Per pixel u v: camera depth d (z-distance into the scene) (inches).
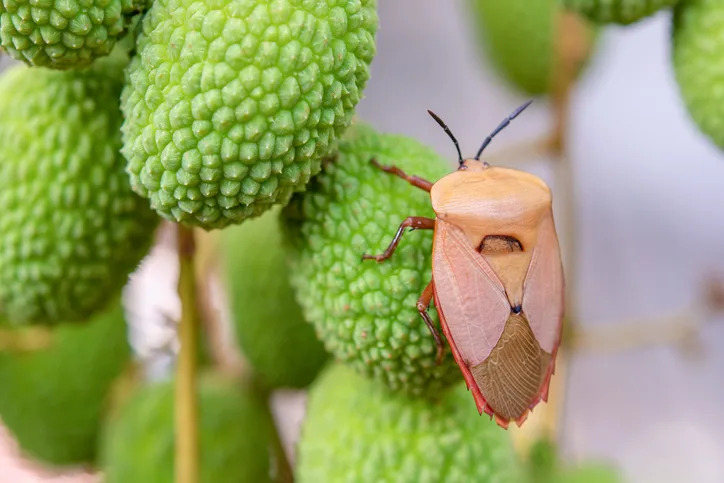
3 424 8.9
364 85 7.1
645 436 13.7
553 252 7.5
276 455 8.6
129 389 8.7
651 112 14.2
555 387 8.9
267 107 6.8
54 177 7.5
